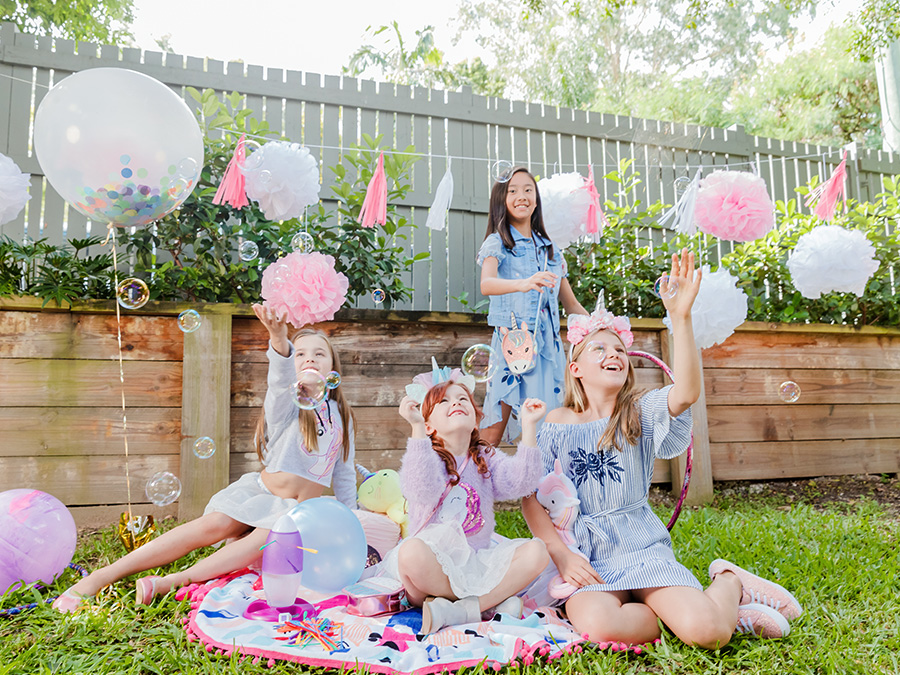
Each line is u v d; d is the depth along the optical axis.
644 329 3.30
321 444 2.03
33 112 3.20
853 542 2.27
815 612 1.60
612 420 1.79
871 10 5.94
